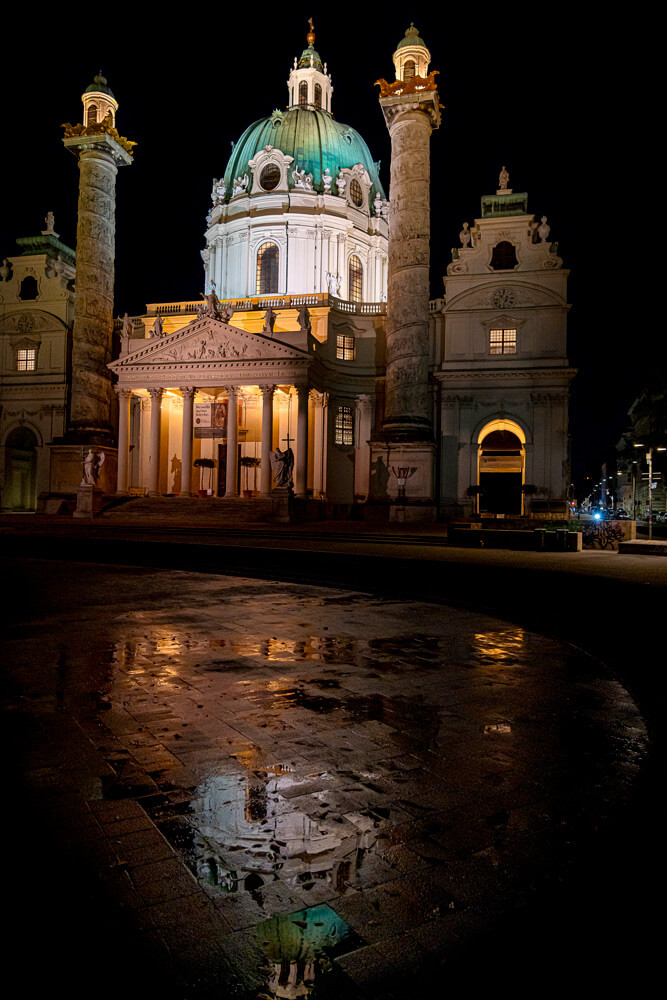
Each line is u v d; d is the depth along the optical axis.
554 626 11.97
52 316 59.28
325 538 31.45
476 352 51.03
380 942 3.55
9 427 59.81
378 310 56.56
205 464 54.66
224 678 8.51
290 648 10.20
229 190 65.62
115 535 32.75
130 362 51.91
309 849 4.45
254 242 61.97
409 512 42.72
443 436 51.47
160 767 5.75
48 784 5.38
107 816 4.86
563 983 3.25
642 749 6.29
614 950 3.49
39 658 9.37
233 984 3.24
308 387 48.97
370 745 6.34
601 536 28.30
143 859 4.30
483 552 24.78
